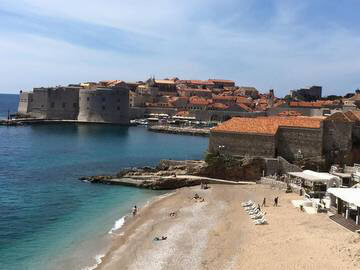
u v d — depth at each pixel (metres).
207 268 43.50
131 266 45.03
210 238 52.69
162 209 67.62
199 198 73.44
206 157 91.75
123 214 65.75
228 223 58.34
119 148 150.38
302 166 87.25
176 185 85.31
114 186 86.88
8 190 81.44
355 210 55.19
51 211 67.25
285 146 90.19
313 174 75.81
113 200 75.06
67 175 98.25
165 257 47.09
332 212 59.97
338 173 80.00
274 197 73.00
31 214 65.31
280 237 50.28
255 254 45.84
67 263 46.25
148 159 126.94
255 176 87.56
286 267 41.34
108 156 131.00
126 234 55.66
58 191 81.56
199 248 49.41
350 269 39.78
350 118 97.12
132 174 92.81
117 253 48.88
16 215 64.56
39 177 95.12
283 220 57.56
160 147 156.88
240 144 91.25
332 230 51.94
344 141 88.31
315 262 41.88
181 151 146.62
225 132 92.38
